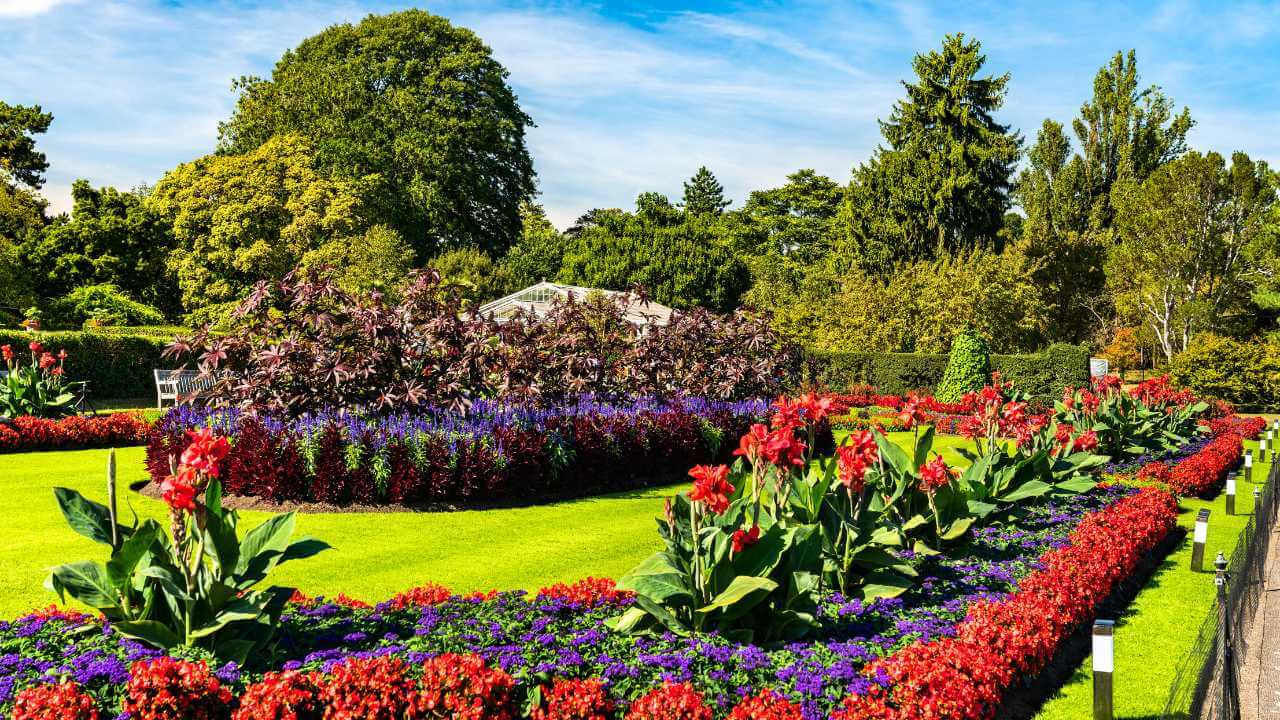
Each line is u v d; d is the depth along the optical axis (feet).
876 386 94.84
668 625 16.24
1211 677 15.61
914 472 25.62
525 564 25.77
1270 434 57.52
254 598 14.96
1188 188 103.91
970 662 15.51
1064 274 127.44
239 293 111.24
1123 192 124.77
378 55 141.18
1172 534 33.19
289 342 33.60
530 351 40.86
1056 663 19.35
